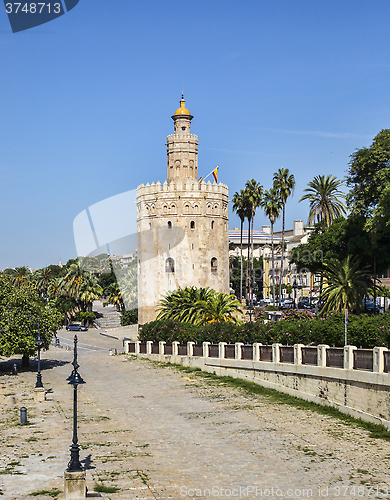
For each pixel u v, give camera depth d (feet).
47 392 143.02
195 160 280.31
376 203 189.78
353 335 120.26
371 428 96.02
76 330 299.58
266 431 95.66
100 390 143.84
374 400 98.73
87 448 85.46
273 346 134.41
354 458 79.05
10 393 143.64
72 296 269.85
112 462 77.25
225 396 128.88
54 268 470.39
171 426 101.24
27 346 179.73
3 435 94.89
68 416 111.65
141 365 186.19
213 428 98.89
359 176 192.85
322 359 114.73
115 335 282.36
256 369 141.59
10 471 72.43
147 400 127.85
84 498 61.05
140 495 63.05
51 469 73.31
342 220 230.89
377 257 199.11
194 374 161.48
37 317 184.44
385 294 219.00
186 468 74.38
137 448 85.40
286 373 128.88
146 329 205.77
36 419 108.88
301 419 104.12
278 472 72.64
